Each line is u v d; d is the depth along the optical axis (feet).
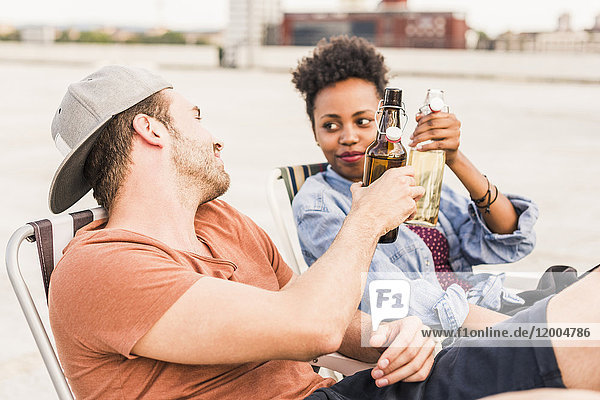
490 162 22.58
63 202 4.63
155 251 3.92
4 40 118.93
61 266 3.80
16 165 21.86
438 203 5.35
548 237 13.07
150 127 4.30
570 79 71.92
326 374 6.68
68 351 3.84
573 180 19.54
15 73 70.38
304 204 6.11
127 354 3.58
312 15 100.01
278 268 5.24
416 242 5.86
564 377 3.57
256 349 3.58
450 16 95.96
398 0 102.53
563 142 27.63
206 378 4.04
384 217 4.13
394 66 83.05
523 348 3.74
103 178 4.31
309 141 27.40
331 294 3.72
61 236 4.50
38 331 4.08
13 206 16.26
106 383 3.82
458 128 5.34
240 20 99.25
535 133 30.22
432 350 4.26
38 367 8.07
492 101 45.21
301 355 3.65
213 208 4.93
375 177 4.82
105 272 3.65
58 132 4.39
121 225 4.23
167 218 4.33
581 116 37.35
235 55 98.43
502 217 6.20
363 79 6.33
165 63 102.27
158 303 3.57
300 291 3.70
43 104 41.70
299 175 6.99
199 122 4.59
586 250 12.16
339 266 3.84
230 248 4.79
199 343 3.55
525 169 21.33
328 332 3.65
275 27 100.53
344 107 6.25
